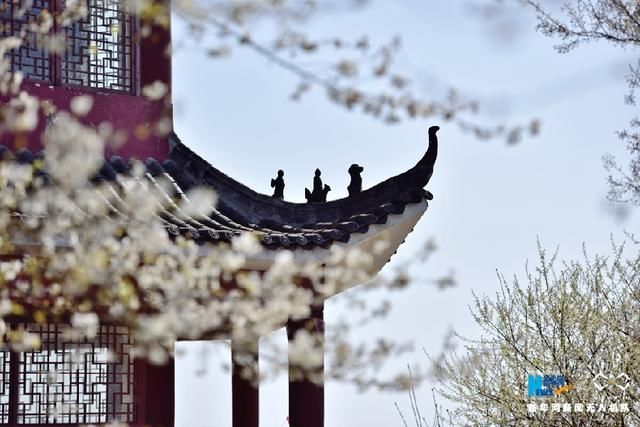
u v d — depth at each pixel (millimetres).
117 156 37562
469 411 53594
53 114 36875
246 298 31484
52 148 23219
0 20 36656
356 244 34000
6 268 29406
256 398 39562
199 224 33500
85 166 23281
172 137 38656
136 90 38688
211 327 33031
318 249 33594
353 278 34719
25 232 28703
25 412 35625
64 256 27562
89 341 36531
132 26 38875
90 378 36625
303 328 34344
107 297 29250
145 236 28578
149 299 29922
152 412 37562
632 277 51688
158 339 32781
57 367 36062
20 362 35625
